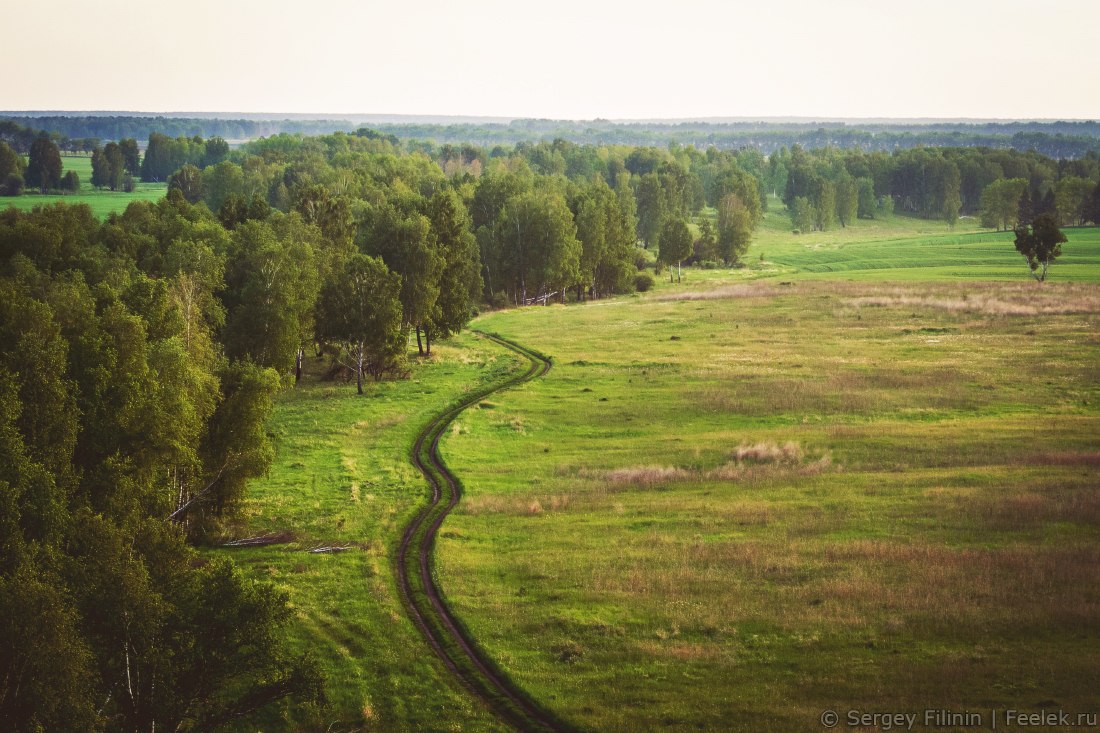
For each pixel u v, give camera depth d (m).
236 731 28.78
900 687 27.17
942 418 63.03
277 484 53.22
